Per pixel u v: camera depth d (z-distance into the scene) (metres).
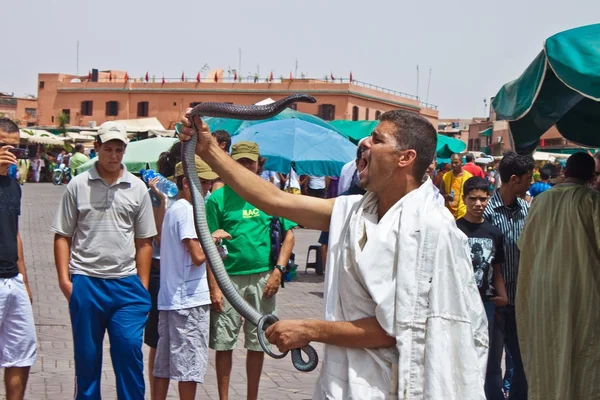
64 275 5.38
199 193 3.14
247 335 6.00
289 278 12.89
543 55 4.20
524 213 6.15
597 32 3.98
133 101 64.62
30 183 43.78
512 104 4.63
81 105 66.25
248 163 6.09
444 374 2.72
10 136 5.48
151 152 12.77
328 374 2.90
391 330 2.78
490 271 5.84
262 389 6.85
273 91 60.41
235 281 5.97
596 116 5.73
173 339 5.64
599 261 4.71
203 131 3.14
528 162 6.08
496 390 6.03
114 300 5.32
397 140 2.92
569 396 4.65
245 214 5.98
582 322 4.68
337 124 18.52
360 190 8.09
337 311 2.94
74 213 5.34
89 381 5.34
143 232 5.46
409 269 2.79
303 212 3.13
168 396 6.49
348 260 2.90
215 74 62.31
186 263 5.63
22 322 5.44
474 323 2.84
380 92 62.69
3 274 5.34
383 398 2.81
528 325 5.01
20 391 5.48
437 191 3.03
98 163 5.38
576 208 4.76
